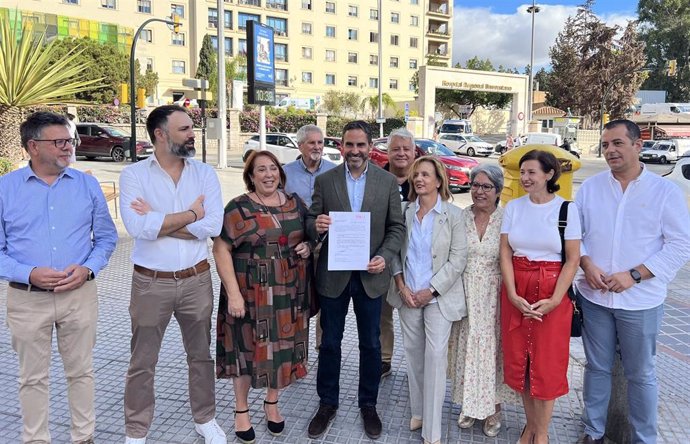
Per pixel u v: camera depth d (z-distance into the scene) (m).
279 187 3.38
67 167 3.00
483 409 3.26
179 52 53.06
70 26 45.16
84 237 2.99
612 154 2.93
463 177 15.23
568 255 2.97
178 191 3.02
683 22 60.22
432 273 3.26
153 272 2.97
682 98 61.47
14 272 2.76
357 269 3.24
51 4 45.12
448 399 3.91
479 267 3.29
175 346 4.72
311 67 59.34
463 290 3.32
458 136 33.62
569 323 3.02
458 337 3.47
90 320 3.05
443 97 49.06
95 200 3.07
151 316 3.01
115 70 37.59
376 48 62.91
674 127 44.75
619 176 2.99
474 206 3.41
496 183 3.27
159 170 3.00
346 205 3.30
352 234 3.22
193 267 3.07
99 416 3.57
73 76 12.00
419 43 65.56
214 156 27.44
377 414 3.58
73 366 3.05
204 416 3.26
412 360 3.40
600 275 2.98
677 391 3.99
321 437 3.38
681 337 5.15
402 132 4.12
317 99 53.69
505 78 40.69
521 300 2.99
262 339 3.15
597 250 3.05
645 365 3.00
